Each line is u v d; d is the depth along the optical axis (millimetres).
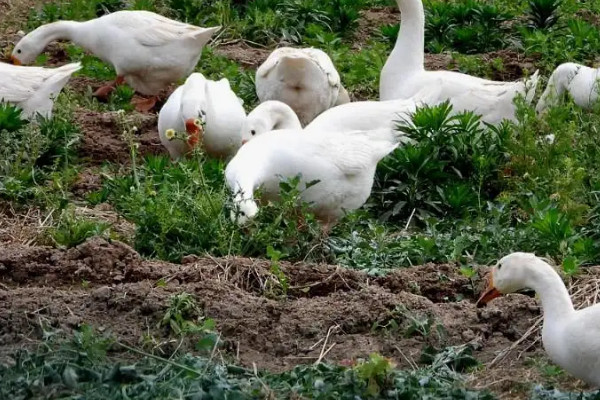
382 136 15180
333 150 13383
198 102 15883
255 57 21688
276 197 13359
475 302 11797
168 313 10758
